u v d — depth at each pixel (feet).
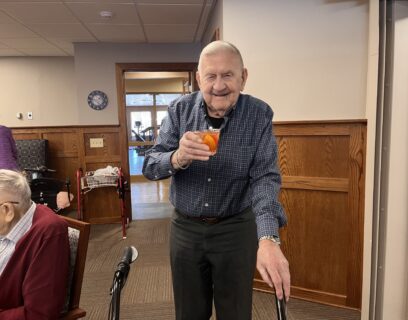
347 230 7.66
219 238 4.18
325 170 7.70
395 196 6.45
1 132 8.73
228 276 4.27
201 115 4.14
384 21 6.13
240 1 8.04
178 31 13.20
